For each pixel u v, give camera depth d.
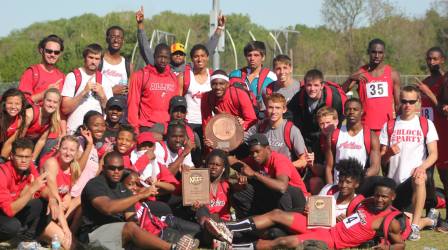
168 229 8.51
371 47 11.74
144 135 9.57
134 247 8.19
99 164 9.43
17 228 8.31
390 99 11.78
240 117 10.81
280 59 11.22
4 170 8.23
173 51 12.77
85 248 8.30
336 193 9.09
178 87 11.57
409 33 50.97
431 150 10.09
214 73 10.82
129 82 11.20
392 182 8.51
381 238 8.59
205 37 74.38
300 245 8.19
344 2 50.03
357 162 8.97
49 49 11.04
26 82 11.05
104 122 9.61
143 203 8.88
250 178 9.20
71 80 10.82
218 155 9.30
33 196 8.56
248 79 11.92
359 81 11.93
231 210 10.87
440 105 11.29
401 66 50.09
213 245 8.53
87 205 8.23
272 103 10.09
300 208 9.19
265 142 9.24
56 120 10.17
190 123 11.55
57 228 8.52
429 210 10.73
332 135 10.05
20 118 9.53
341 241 8.52
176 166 9.51
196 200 9.01
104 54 11.66
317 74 10.58
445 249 8.94
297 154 10.12
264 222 8.63
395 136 10.23
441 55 11.89
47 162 8.81
